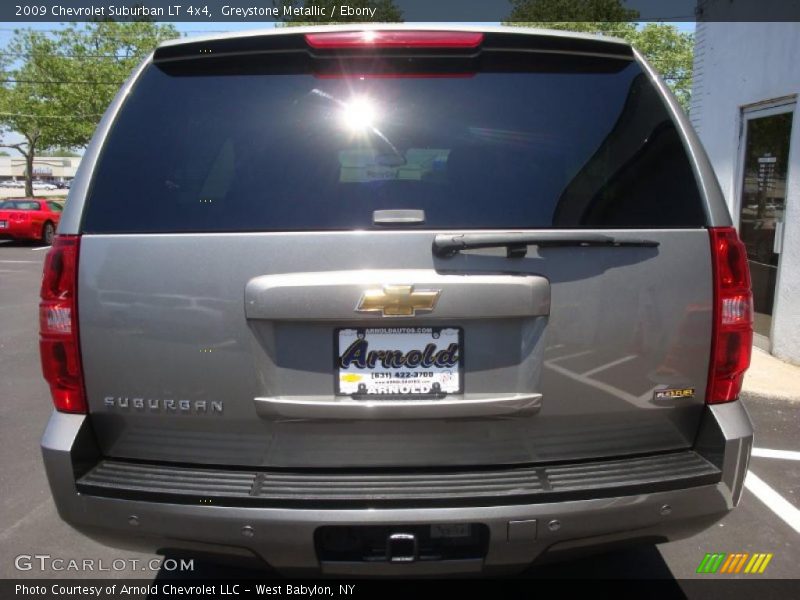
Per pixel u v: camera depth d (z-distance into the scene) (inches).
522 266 80.0
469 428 82.4
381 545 82.6
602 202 84.1
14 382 230.1
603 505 80.2
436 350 81.0
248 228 81.6
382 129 87.7
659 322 82.4
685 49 810.2
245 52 89.4
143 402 82.8
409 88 89.0
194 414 82.4
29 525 134.5
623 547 86.1
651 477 81.7
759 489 149.8
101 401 83.7
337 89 88.9
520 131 87.6
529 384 81.4
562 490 79.5
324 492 79.6
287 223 82.1
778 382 223.8
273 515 78.5
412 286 78.6
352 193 84.3
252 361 80.7
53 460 82.1
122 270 81.4
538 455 83.8
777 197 256.2
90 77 1188.5
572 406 82.4
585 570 119.5
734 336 84.2
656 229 82.5
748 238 278.7
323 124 88.0
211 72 90.5
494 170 85.7
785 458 166.2
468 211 83.4
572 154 86.6
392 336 80.7
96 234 82.1
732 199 284.7
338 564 81.9
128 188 84.4
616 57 91.7
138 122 88.4
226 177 85.9
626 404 83.3
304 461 83.1
